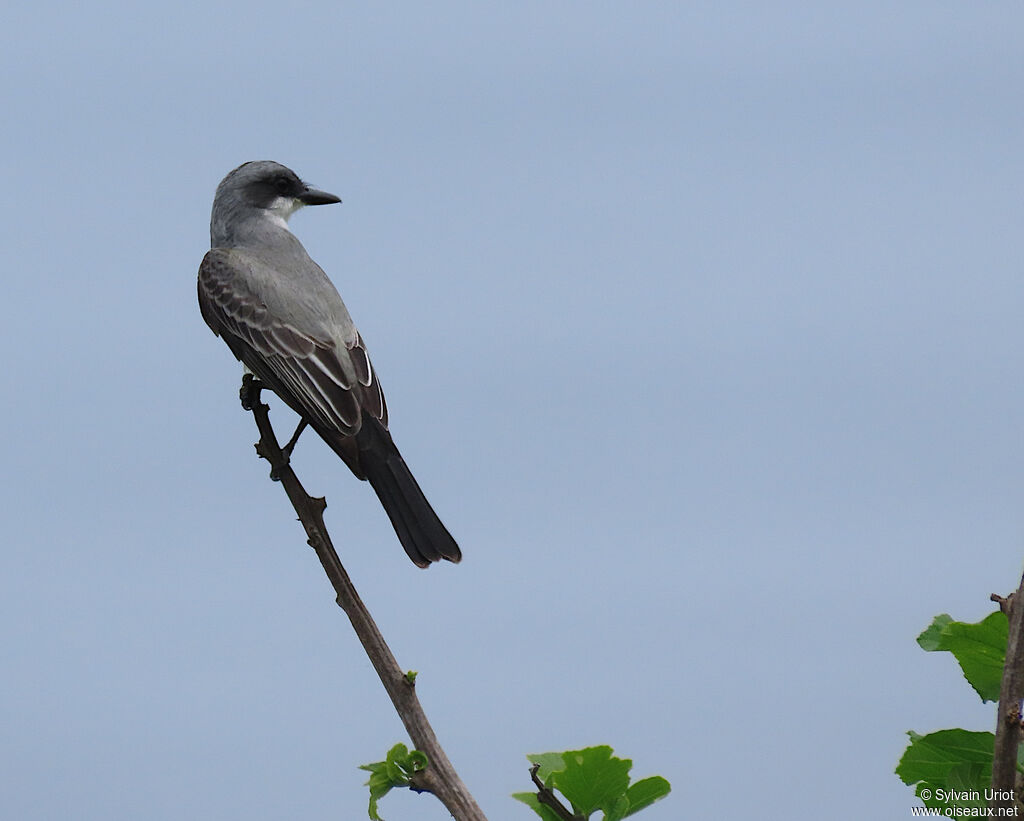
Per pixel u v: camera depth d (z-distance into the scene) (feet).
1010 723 14.28
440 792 16.79
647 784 16.52
